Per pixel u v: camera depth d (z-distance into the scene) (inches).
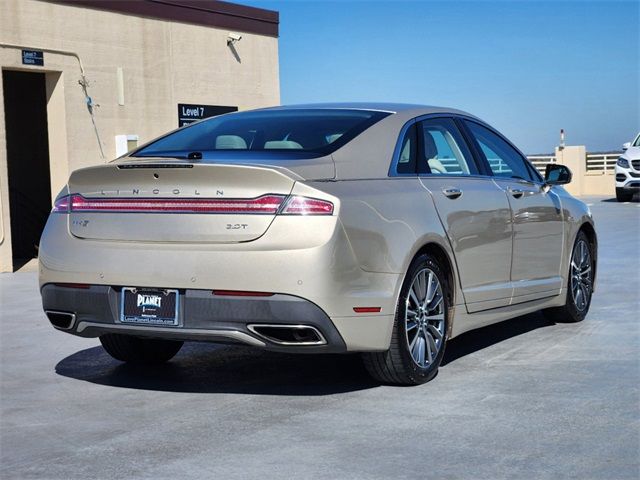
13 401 210.5
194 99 636.1
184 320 197.0
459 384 218.7
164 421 191.2
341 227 193.3
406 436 177.3
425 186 225.1
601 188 1368.1
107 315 204.5
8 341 287.1
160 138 239.3
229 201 193.5
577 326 293.7
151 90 601.9
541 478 153.1
